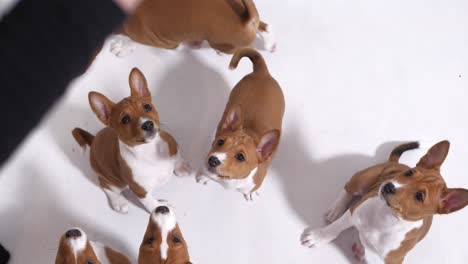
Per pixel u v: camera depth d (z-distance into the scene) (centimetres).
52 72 83
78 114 256
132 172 206
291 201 249
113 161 211
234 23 217
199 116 261
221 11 215
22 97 80
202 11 214
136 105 188
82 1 84
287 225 244
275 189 250
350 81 278
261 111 217
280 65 277
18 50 80
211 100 265
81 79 261
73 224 238
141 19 224
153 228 194
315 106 270
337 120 268
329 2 294
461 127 272
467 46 293
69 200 242
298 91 273
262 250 239
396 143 265
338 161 259
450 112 275
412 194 176
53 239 235
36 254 232
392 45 289
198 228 240
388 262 211
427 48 290
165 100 263
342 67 281
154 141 197
